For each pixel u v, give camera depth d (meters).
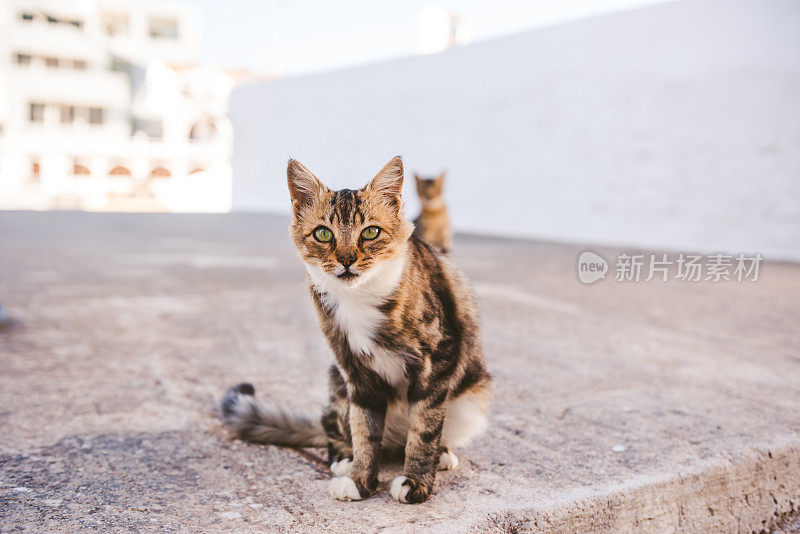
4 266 7.73
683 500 2.37
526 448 2.64
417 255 2.43
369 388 2.31
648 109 11.61
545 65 13.09
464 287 2.61
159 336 4.55
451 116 15.06
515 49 13.61
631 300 6.60
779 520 2.66
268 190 21.12
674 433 2.80
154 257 9.18
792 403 3.27
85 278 7.07
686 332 5.10
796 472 2.70
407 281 2.22
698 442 2.69
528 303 6.24
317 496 2.18
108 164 30.75
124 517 1.97
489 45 14.10
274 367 3.82
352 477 2.22
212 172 31.42
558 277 8.06
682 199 11.28
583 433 2.81
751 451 2.60
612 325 5.32
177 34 37.62
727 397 3.36
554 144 13.14
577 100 12.65
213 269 8.10
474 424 2.56
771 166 10.17
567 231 13.01
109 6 35.44
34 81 31.59
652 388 3.54
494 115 14.16
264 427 2.70
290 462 2.52
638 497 2.25
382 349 2.23
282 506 2.08
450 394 2.46
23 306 5.36
